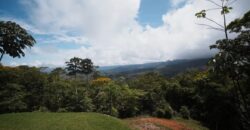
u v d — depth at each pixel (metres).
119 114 39.56
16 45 28.81
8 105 25.33
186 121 39.09
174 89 48.03
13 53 29.08
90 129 18.20
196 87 42.97
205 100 40.69
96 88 40.38
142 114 41.62
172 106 46.53
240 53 13.44
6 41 27.80
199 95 42.34
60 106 32.69
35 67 32.22
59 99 32.81
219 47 13.91
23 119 19.22
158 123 30.88
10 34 27.69
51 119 19.88
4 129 15.90
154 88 46.31
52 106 32.16
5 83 26.58
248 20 14.10
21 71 29.66
